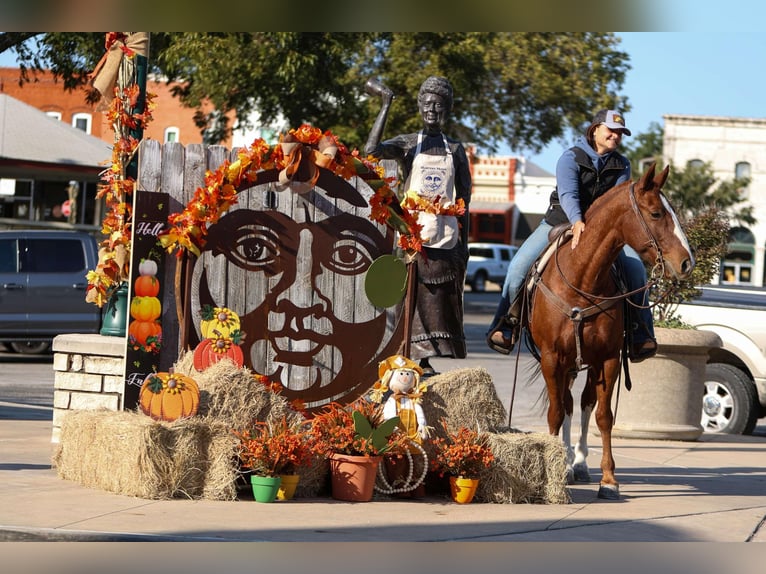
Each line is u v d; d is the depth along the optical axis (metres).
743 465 11.70
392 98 9.77
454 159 9.87
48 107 56.62
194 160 9.87
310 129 8.94
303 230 9.45
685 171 59.81
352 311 9.50
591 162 9.38
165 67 31.48
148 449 7.80
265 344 9.30
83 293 19.95
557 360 8.92
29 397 15.43
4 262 19.75
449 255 9.70
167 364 9.60
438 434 8.76
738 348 15.07
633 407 13.85
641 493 9.39
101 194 11.00
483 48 34.72
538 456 8.61
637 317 9.44
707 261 13.91
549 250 9.12
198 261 9.25
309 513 7.64
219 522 7.11
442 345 9.73
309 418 9.14
